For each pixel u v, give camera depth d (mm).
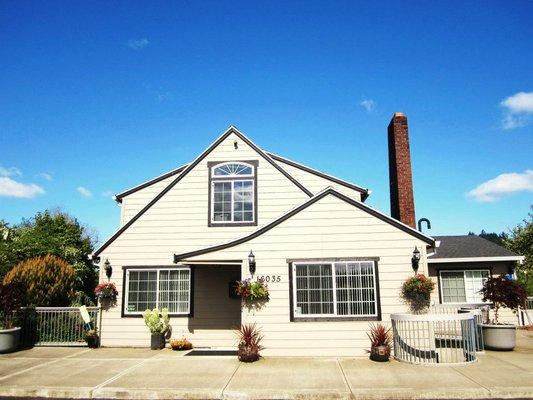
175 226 15617
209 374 9961
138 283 15195
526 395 8148
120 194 17188
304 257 12680
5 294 13641
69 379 9625
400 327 11375
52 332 14695
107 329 14727
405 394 8242
